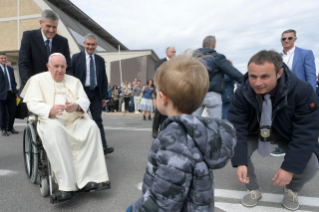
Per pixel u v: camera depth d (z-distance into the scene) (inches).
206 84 38.8
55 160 84.0
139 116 452.1
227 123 37.9
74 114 106.1
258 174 122.7
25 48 127.3
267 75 65.1
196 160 35.3
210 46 138.7
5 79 220.8
